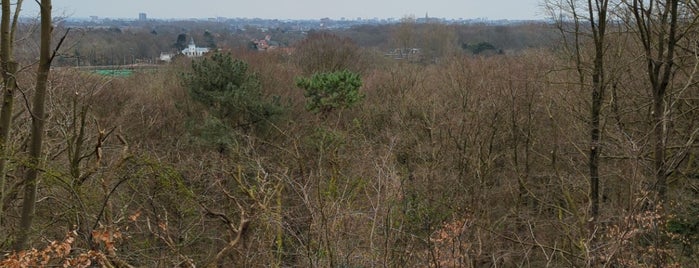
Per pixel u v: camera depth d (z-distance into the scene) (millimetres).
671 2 12562
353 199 11766
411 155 18156
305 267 9500
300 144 17859
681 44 14945
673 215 11617
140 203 10391
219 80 21453
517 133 18469
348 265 9031
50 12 7961
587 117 15641
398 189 10305
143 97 25062
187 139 19953
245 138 19281
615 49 15875
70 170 9844
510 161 18391
